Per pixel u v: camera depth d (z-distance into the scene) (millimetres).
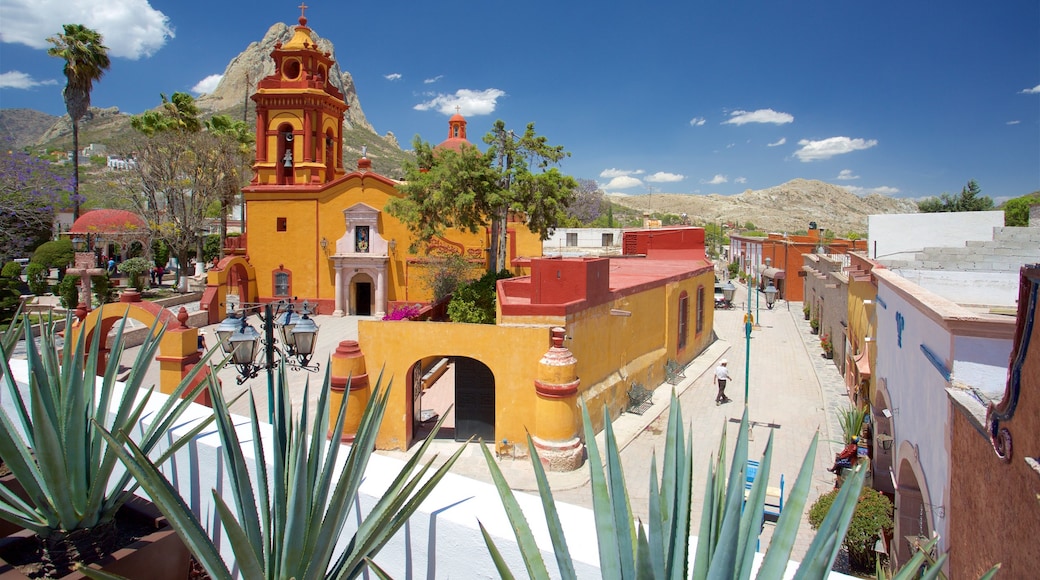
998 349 5250
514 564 3541
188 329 13883
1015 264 12586
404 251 35000
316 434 3803
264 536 3510
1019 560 3578
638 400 17500
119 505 4668
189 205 44781
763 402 18703
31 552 4652
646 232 31359
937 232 18656
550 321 13594
